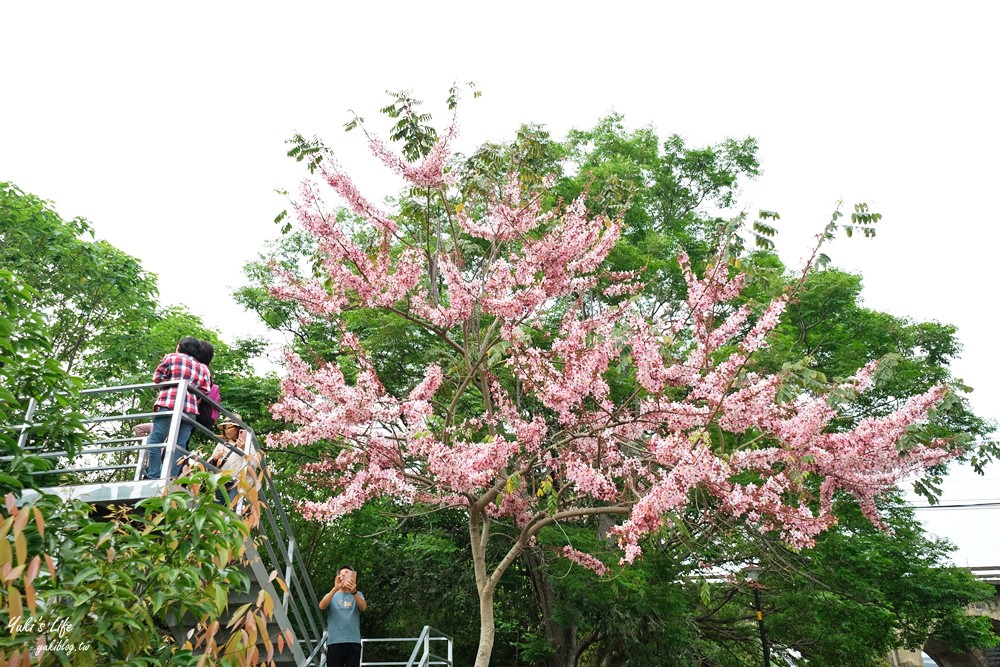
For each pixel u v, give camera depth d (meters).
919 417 7.60
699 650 13.25
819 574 11.80
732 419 7.60
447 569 14.02
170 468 5.63
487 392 8.94
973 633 12.91
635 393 7.86
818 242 7.21
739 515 7.38
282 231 8.62
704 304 8.03
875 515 8.15
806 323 14.45
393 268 9.02
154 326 15.85
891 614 12.16
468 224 8.93
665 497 6.37
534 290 8.18
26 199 14.77
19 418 5.21
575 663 13.87
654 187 16.86
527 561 13.84
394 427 8.88
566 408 7.80
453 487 7.70
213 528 3.78
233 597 6.05
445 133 8.50
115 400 14.70
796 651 14.48
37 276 14.51
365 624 15.23
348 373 13.63
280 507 7.23
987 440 8.32
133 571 3.62
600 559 11.09
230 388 14.33
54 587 3.34
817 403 7.58
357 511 14.05
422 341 13.73
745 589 13.05
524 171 9.31
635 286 8.96
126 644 3.56
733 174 17.38
